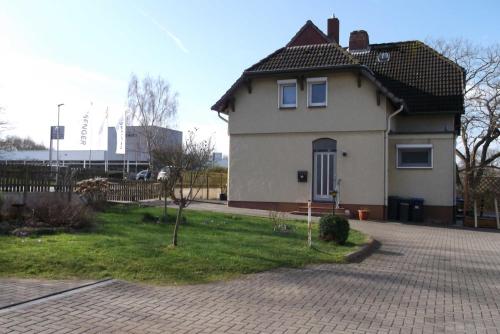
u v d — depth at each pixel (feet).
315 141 73.31
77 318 19.45
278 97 74.90
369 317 21.45
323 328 19.63
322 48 75.82
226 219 54.65
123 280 25.89
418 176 72.08
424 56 84.02
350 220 68.13
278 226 48.42
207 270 28.89
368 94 70.44
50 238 35.09
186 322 19.79
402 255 39.83
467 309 23.49
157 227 44.19
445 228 63.46
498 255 41.73
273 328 19.42
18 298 21.45
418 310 22.95
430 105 75.36
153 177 110.93
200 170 44.62
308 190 73.26
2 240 33.60
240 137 77.10
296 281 28.02
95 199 56.70
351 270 32.17
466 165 100.48
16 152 266.98
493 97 100.27
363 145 70.64
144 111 168.86
